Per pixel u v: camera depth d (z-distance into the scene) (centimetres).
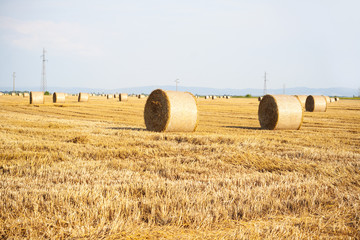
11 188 577
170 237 402
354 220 476
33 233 395
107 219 439
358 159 916
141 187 584
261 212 496
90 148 1013
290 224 456
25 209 459
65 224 425
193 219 455
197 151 1020
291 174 744
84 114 2730
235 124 2117
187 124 1542
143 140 1191
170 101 1498
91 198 500
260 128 1877
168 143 1137
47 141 1120
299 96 4809
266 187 603
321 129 1834
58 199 498
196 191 568
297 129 1822
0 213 453
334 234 430
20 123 1711
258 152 1009
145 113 1612
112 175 704
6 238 389
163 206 476
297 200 539
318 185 631
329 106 4788
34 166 777
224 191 565
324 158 923
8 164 789
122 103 4919
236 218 472
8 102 4531
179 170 770
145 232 413
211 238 403
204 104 5162
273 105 1772
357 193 598
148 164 840
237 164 867
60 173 705
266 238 401
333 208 526
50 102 4775
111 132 1395
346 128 1922
